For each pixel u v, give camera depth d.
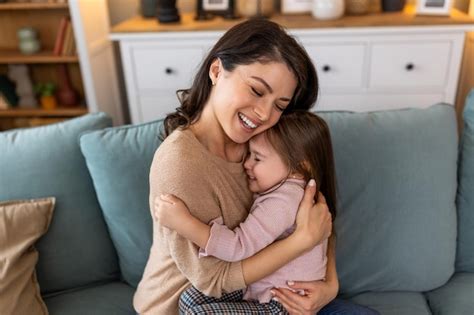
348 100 2.41
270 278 1.03
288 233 1.00
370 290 1.32
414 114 1.34
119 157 1.29
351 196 1.28
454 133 1.33
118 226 1.33
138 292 1.15
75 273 1.35
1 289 1.14
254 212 0.98
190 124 0.98
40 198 1.30
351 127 1.30
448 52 2.26
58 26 2.82
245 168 1.04
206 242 0.89
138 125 1.36
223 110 0.91
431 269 1.29
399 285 1.31
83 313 1.26
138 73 2.45
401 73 2.32
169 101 2.50
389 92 2.37
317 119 1.06
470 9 2.35
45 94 2.81
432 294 1.32
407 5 2.65
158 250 1.08
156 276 1.08
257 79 0.87
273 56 0.87
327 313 1.11
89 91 2.55
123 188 1.29
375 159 1.28
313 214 0.98
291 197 0.99
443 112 1.34
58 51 2.66
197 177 0.90
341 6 2.31
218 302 0.99
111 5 2.85
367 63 2.31
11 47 2.90
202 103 0.99
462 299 1.25
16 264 1.20
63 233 1.32
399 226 1.27
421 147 1.28
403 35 2.24
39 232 1.26
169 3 2.41
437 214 1.28
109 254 1.40
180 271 1.00
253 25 0.90
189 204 0.89
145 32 2.32
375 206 1.27
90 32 2.49
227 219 0.97
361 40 2.26
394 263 1.28
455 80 2.31
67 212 1.32
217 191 0.94
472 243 1.35
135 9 2.85
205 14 2.51
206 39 2.34
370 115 1.35
